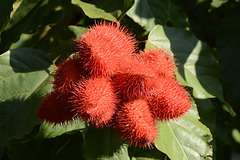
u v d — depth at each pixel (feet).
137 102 1.28
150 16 1.51
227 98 1.87
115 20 1.37
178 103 1.28
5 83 1.42
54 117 1.26
